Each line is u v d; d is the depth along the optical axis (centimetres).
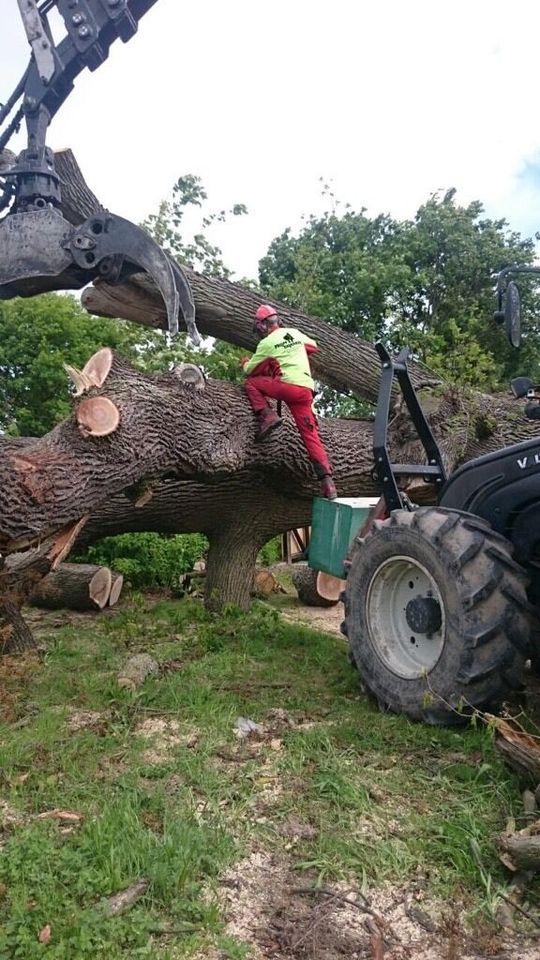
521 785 321
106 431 468
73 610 722
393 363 513
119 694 447
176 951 233
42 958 225
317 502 561
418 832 298
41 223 523
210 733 394
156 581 853
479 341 1892
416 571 425
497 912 256
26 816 311
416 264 1933
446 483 456
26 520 434
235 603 696
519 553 412
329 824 305
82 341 1235
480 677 371
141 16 559
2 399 1225
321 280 1658
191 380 552
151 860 270
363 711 426
